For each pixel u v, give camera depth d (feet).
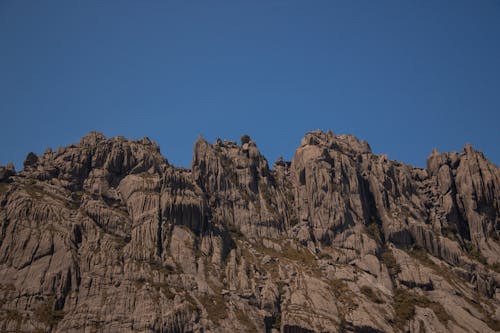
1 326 505.66
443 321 612.29
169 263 590.96
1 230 563.48
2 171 625.00
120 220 613.11
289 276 634.43
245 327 567.18
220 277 609.83
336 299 611.88
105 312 531.09
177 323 540.52
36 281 536.83
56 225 575.79
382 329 583.17
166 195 637.71
